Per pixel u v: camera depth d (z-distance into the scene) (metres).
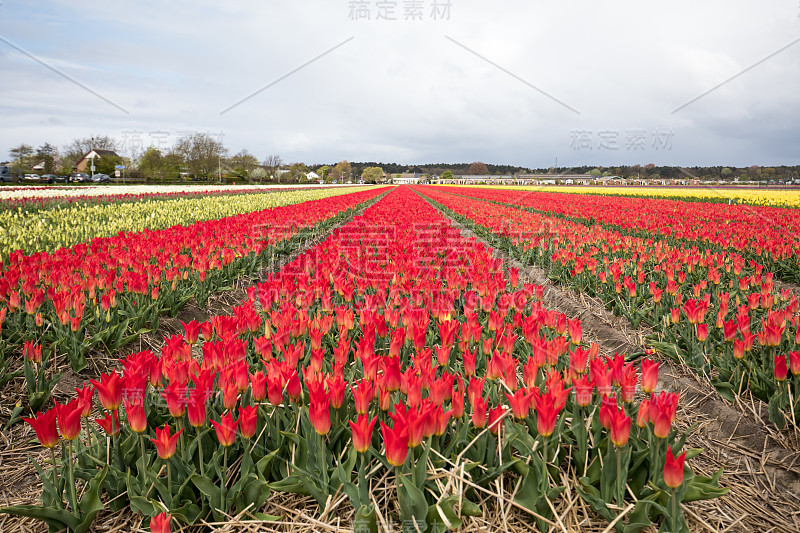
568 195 39.97
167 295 6.70
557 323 4.61
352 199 27.27
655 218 17.67
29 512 2.47
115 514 2.82
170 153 55.19
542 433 2.55
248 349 4.26
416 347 3.69
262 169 89.62
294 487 2.70
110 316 5.57
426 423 2.52
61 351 5.17
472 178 133.12
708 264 8.71
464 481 2.61
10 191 31.25
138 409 2.55
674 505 2.41
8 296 5.11
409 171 186.50
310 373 2.98
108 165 64.81
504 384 3.12
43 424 2.51
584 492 2.74
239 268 9.53
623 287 7.77
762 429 4.13
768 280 6.02
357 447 2.46
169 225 15.12
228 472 2.88
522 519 2.73
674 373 5.35
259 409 2.99
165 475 2.86
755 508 3.25
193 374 3.11
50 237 10.55
